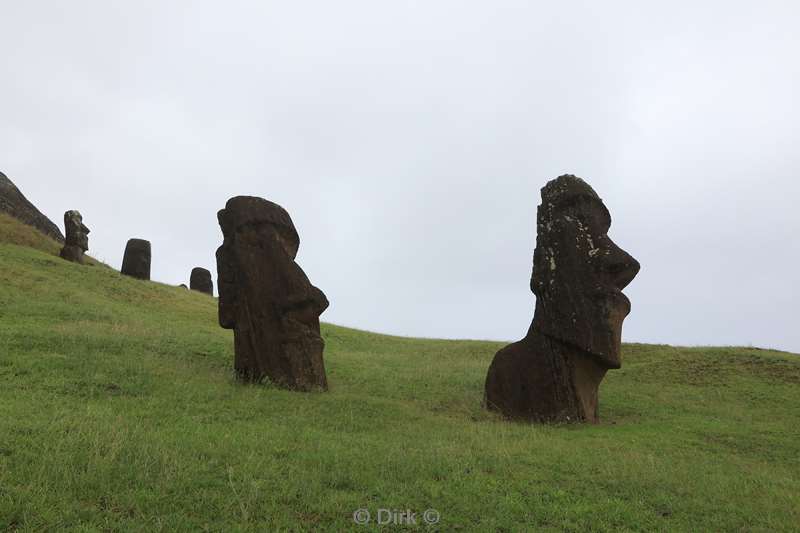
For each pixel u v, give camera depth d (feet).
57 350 45.09
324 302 49.60
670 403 55.11
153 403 34.73
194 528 19.02
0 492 19.38
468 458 28.94
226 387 42.06
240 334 48.55
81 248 117.91
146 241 117.39
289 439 29.94
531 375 48.03
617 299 46.88
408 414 41.47
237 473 23.48
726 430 43.68
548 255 49.32
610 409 52.75
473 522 21.50
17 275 83.71
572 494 25.36
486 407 49.73
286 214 52.01
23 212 136.46
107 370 40.98
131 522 18.69
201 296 114.11
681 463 32.53
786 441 40.98
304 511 21.13
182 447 25.66
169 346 55.72
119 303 86.43
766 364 68.39
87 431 26.03
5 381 35.86
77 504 19.38
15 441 23.82
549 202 50.75
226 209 51.90
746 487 28.48
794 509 25.41
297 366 46.88
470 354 86.33
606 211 50.78
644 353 81.51
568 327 46.80
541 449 32.83
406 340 104.73
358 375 57.52
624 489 26.48
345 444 30.09
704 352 75.36
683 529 22.49
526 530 21.16
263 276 48.93
